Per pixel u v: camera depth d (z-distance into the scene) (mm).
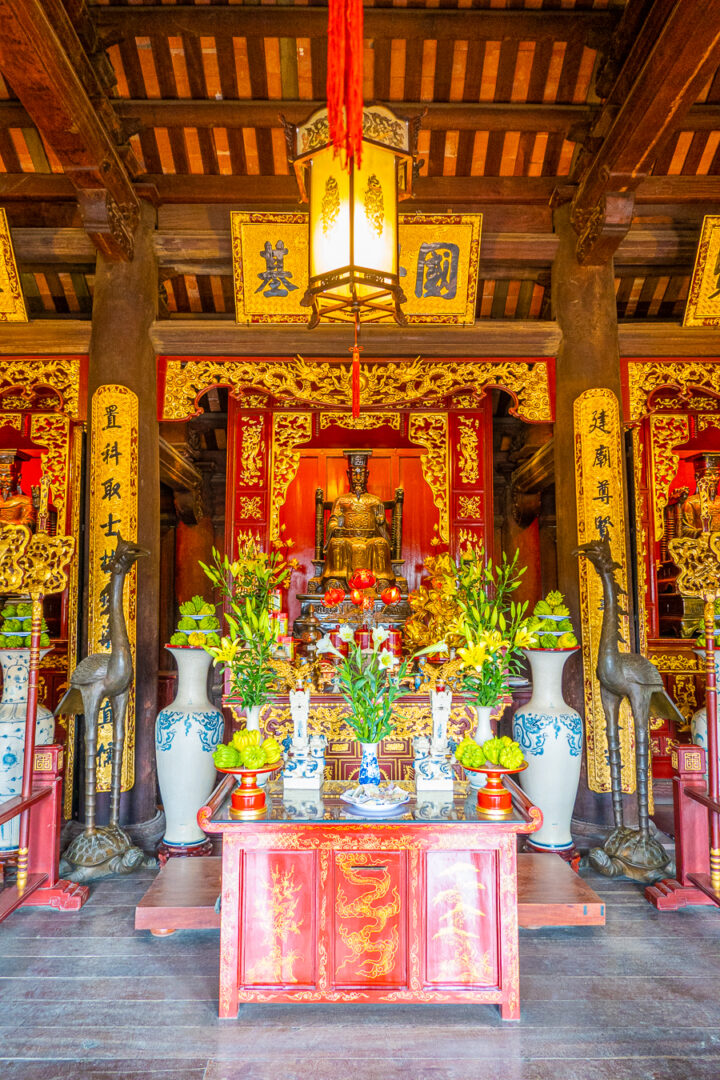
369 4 5316
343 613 5793
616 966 3383
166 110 5660
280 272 5805
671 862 4527
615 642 4734
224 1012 2910
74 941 3656
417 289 5871
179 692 4934
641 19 4984
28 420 6785
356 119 2555
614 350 5785
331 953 2938
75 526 6613
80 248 5902
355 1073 2557
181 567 10641
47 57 4086
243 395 6051
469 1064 2609
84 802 5152
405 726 4629
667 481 7176
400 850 2977
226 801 3514
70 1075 2551
